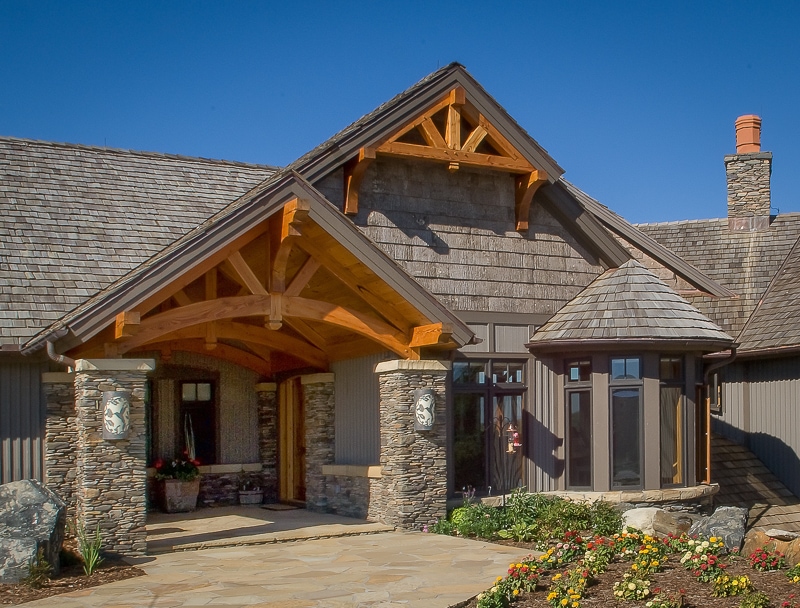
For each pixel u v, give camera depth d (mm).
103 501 11977
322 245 13648
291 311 13414
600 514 13883
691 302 21750
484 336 16094
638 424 15602
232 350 17656
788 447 19312
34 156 17609
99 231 16281
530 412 16266
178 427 17375
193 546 12727
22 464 13773
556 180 16484
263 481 17938
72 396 13930
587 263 17344
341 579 10586
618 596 9234
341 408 16219
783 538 11297
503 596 9234
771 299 20688
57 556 10969
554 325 16312
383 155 15344
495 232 16531
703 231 23578
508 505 15094
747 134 23750
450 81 15578
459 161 15688
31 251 15250
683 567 10531
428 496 14297
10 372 13805
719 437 20391
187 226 17328
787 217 22969
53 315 14195
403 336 14383
